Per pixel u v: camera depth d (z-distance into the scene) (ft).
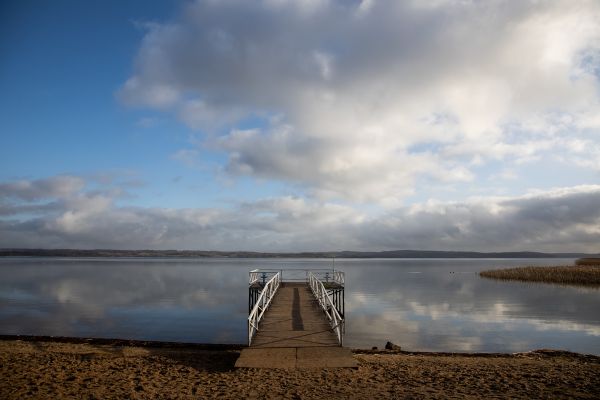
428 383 28.94
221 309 96.27
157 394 25.58
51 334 64.69
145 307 99.30
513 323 79.05
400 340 63.21
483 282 184.75
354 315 89.04
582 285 160.35
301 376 29.73
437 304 108.68
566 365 37.29
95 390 26.14
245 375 29.91
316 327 43.45
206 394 25.71
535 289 147.74
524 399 25.21
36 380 27.96
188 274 271.69
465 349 57.31
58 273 263.70
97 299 115.75
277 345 37.06
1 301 109.29
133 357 38.88
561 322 80.12
